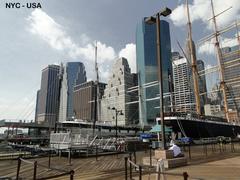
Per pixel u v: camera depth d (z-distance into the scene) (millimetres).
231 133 89125
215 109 117312
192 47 101188
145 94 139000
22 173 14453
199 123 69875
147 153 28750
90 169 16156
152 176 11977
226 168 15078
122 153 29719
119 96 136125
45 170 15586
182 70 125750
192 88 119438
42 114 129250
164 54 150750
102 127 100812
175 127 62406
